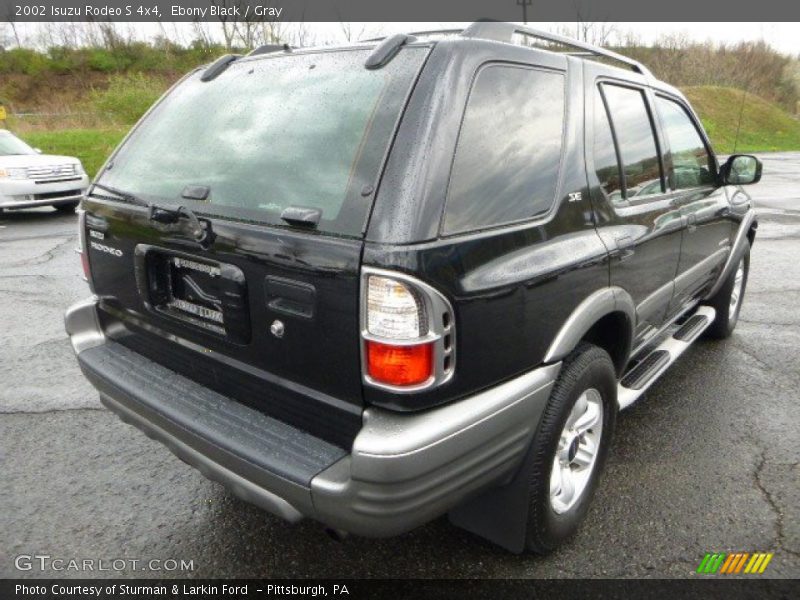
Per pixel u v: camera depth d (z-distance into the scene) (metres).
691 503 2.89
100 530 2.76
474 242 1.92
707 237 3.88
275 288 2.01
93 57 43.62
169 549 2.64
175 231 2.30
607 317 2.78
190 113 2.68
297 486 1.90
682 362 4.53
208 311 2.31
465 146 1.97
